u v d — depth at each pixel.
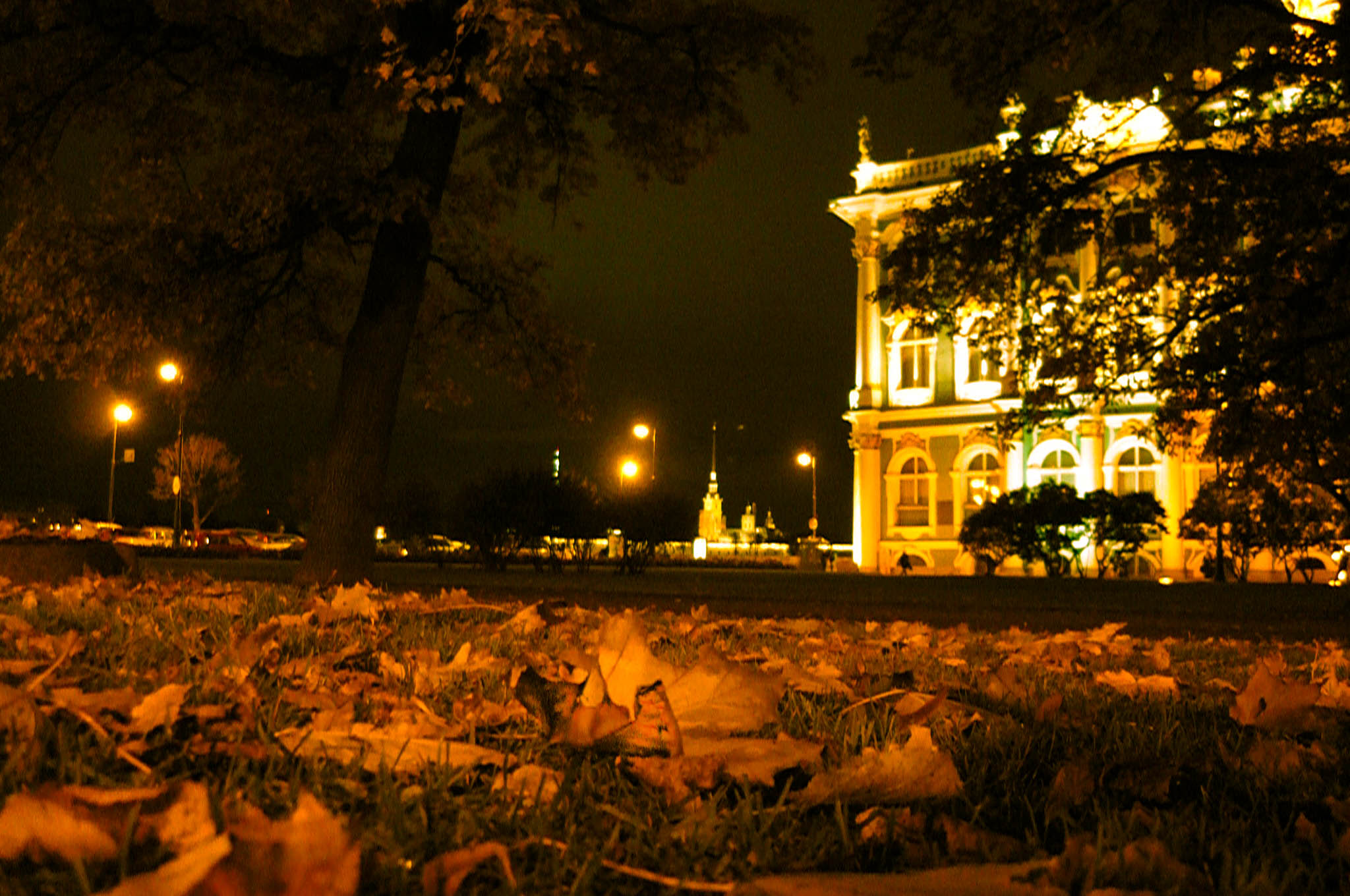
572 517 21.06
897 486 38.59
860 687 3.01
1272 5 11.89
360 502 10.65
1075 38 11.41
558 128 12.74
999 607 9.42
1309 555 31.67
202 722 1.83
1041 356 15.26
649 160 12.77
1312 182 12.23
